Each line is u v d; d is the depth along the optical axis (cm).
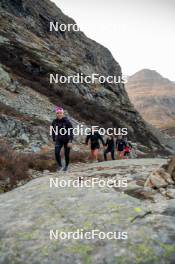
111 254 391
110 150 1817
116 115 5556
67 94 4444
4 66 4141
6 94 3253
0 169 1299
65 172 930
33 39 6206
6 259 406
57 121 1062
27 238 443
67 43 8069
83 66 6781
